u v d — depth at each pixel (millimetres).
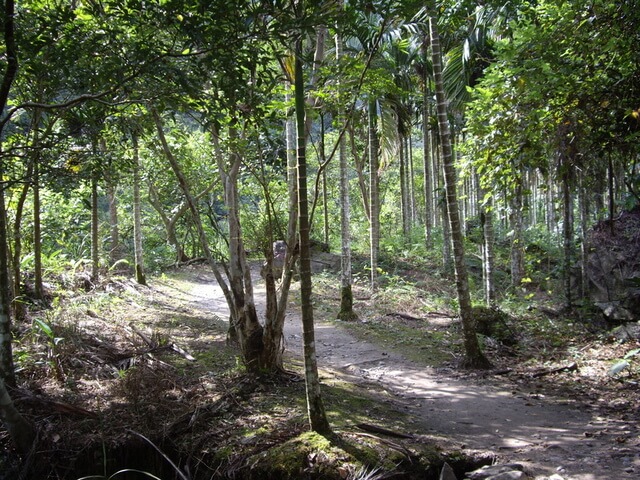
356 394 6395
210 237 20859
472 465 4660
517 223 14289
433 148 20797
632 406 6039
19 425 5008
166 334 8727
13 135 6082
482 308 9633
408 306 12617
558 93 7016
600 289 10008
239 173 7379
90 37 4723
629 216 10500
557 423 5617
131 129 6738
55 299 9875
